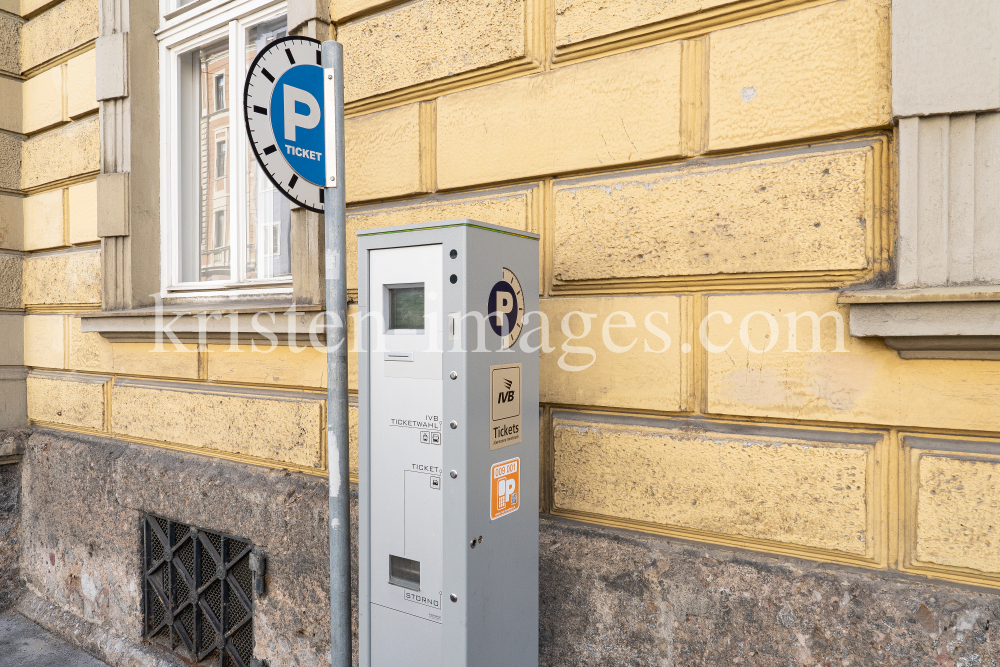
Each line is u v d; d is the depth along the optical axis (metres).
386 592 1.94
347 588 1.86
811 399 1.91
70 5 4.24
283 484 3.07
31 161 4.59
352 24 2.91
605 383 2.26
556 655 2.31
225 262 3.94
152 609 3.76
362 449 1.98
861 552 1.84
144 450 3.78
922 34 1.70
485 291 1.81
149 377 3.81
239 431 3.29
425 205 2.67
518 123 2.42
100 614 3.96
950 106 1.67
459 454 1.76
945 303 1.62
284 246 3.54
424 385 1.84
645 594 2.13
